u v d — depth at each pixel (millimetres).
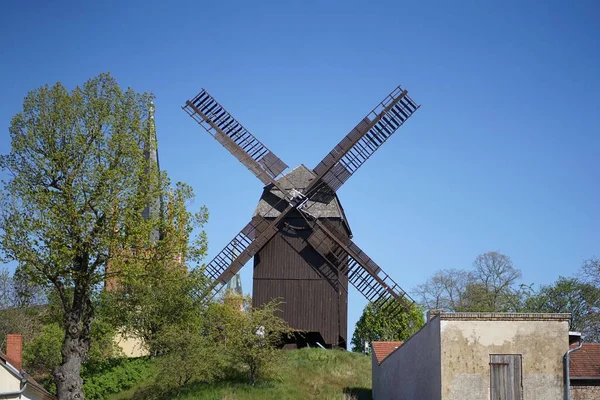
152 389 46500
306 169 56812
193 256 41031
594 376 33750
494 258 78750
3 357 41375
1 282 70062
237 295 72812
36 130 38594
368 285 54688
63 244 37688
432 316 34344
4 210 37781
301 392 45188
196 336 46906
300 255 55312
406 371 38344
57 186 38625
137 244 38906
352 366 52031
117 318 54438
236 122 55812
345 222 56906
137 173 39156
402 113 55062
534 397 31422
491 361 31656
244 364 48469
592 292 69312
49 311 64438
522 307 72938
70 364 38156
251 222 55750
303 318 54719
